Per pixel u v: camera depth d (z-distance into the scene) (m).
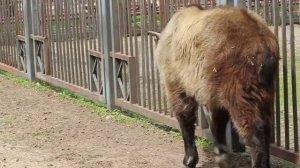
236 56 3.88
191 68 4.20
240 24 3.95
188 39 4.22
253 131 3.84
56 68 8.16
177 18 4.50
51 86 8.51
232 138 5.13
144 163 5.07
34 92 8.16
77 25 7.43
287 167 4.86
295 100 4.48
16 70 9.27
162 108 6.21
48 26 8.20
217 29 4.01
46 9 8.20
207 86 4.03
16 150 5.55
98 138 5.89
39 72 8.66
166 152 5.37
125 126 6.29
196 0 5.38
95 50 7.14
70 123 6.48
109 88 6.89
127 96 6.69
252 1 5.05
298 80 8.15
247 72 3.85
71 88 7.76
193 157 4.76
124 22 6.52
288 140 4.65
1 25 9.67
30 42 8.72
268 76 3.88
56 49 8.07
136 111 6.47
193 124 4.71
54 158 5.28
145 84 6.33
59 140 5.84
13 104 7.46
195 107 4.59
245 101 3.85
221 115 4.36
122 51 6.65
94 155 5.33
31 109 7.18
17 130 6.25
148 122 6.39
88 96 7.41
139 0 6.30
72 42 7.64
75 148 5.57
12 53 9.44
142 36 6.16
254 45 3.86
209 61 3.99
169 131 6.01
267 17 4.62
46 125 6.42
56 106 7.30
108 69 6.86
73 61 7.70
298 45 11.04
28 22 8.66
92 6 7.06
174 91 4.57
